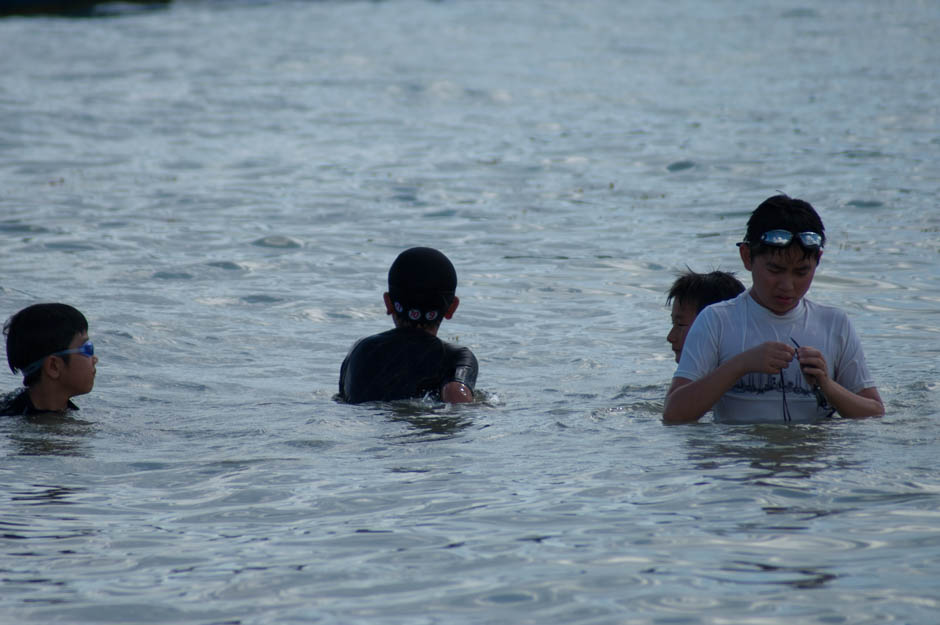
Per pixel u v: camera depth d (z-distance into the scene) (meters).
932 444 16.95
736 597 11.15
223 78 92.69
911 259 35.34
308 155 59.88
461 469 16.56
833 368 19.02
